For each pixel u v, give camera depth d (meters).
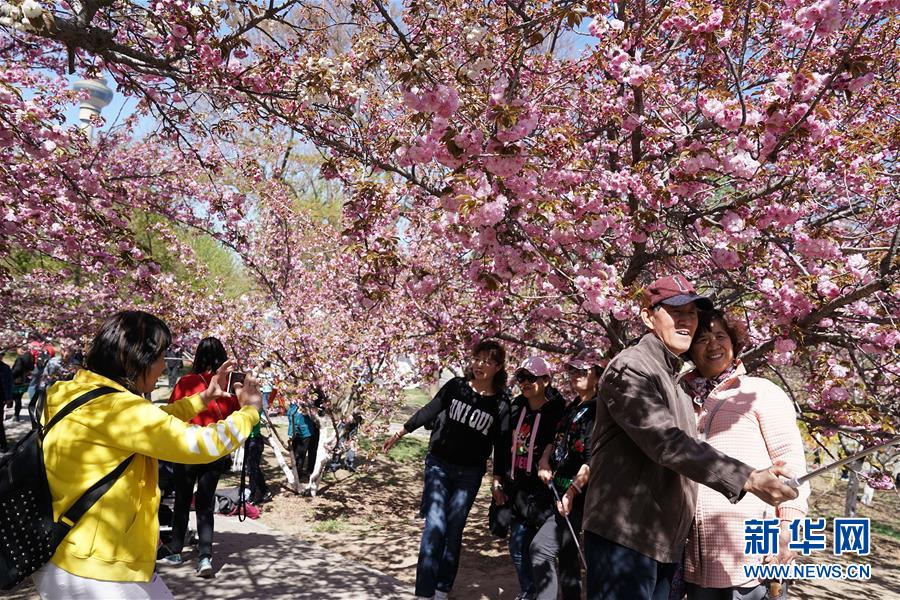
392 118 5.79
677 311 2.43
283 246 10.92
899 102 5.88
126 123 8.14
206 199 9.31
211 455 2.08
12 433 12.48
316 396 8.77
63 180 5.88
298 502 8.86
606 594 2.27
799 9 3.70
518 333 7.20
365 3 4.76
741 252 4.59
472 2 5.39
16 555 1.91
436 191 4.45
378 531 7.62
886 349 4.59
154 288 8.95
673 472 2.28
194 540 5.70
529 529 4.47
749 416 2.70
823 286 4.10
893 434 4.90
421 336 7.88
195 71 4.37
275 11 4.20
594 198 4.24
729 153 4.01
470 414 4.62
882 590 6.59
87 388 2.13
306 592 4.66
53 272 11.47
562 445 4.19
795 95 3.75
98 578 1.97
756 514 2.65
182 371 17.39
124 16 4.44
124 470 2.04
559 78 5.96
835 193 5.27
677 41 5.27
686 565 2.77
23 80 6.64
